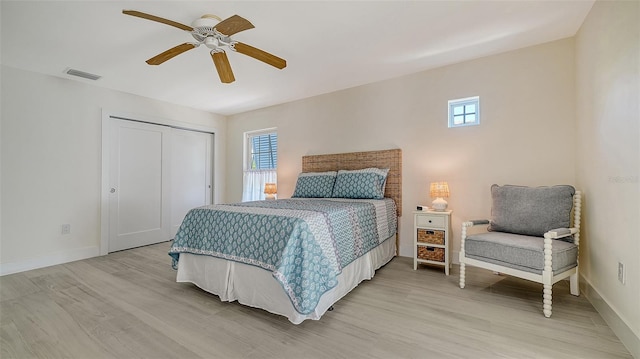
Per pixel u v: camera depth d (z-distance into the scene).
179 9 1.96
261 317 1.87
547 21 2.20
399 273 2.72
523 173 2.65
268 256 1.83
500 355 1.43
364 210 2.53
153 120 4.08
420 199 3.22
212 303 2.09
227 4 1.92
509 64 2.71
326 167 3.88
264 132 4.76
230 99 4.16
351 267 2.28
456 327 1.70
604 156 1.81
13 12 1.97
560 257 1.89
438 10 2.04
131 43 2.45
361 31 2.31
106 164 3.57
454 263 3.02
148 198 4.05
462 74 2.96
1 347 1.54
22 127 2.94
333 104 3.88
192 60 2.79
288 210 2.10
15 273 2.82
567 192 2.14
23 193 2.94
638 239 1.40
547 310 1.81
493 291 2.26
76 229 3.31
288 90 3.79
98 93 3.51
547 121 2.54
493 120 2.79
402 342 1.56
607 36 1.76
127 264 3.11
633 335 1.42
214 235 2.17
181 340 1.60
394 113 3.39
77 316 1.88
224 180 5.11
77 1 1.86
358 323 1.77
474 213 2.89
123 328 1.73
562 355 1.42
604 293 1.79
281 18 2.11
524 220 2.25
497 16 2.12
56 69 2.98
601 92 1.85
